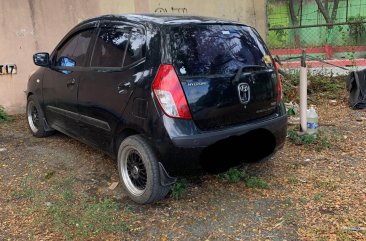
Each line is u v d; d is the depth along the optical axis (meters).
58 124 5.54
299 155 5.27
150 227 3.63
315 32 12.95
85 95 4.62
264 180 4.52
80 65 4.83
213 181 4.50
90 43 4.77
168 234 3.52
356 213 3.73
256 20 10.45
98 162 5.16
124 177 4.17
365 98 7.43
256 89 4.06
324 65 10.09
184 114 3.62
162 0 9.15
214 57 3.89
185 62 3.72
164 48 3.73
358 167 4.84
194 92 3.66
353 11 12.88
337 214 3.73
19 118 7.50
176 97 3.60
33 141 6.05
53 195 4.28
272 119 4.23
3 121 7.24
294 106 7.04
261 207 3.93
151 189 3.83
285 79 8.61
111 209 3.90
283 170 4.80
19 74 7.71
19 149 5.72
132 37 4.13
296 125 6.25
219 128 3.82
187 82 3.65
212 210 3.90
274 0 13.05
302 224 3.59
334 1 12.86
